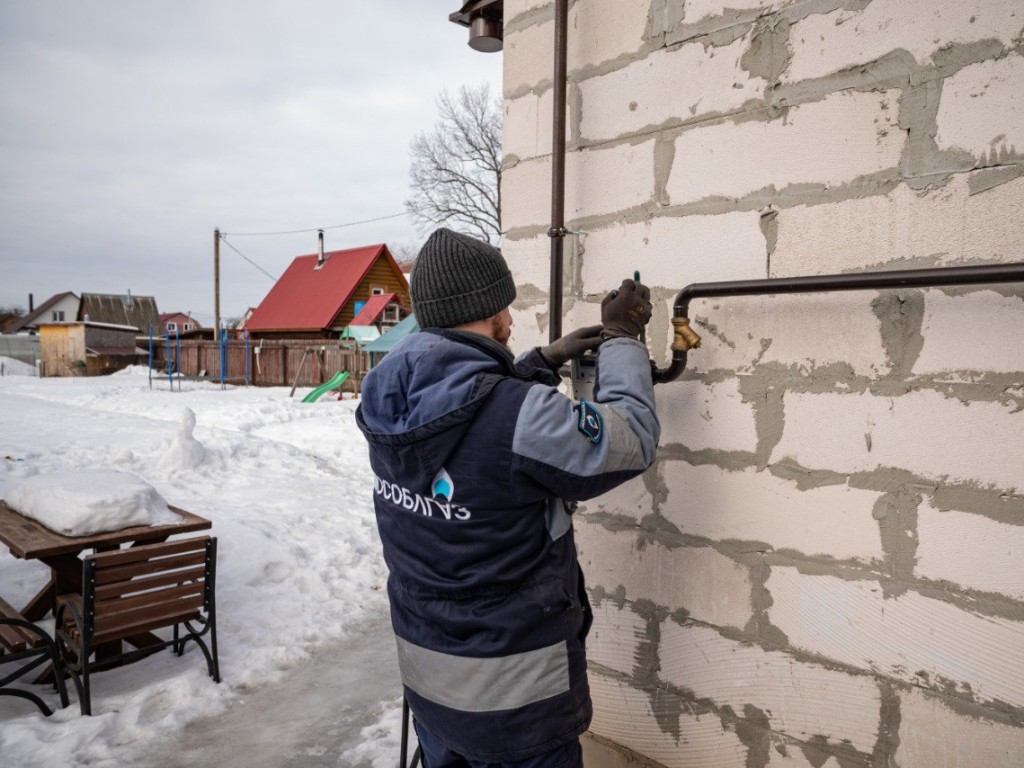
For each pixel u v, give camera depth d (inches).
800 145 70.4
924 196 62.9
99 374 1256.8
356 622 156.6
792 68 70.7
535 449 51.4
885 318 65.6
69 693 117.6
